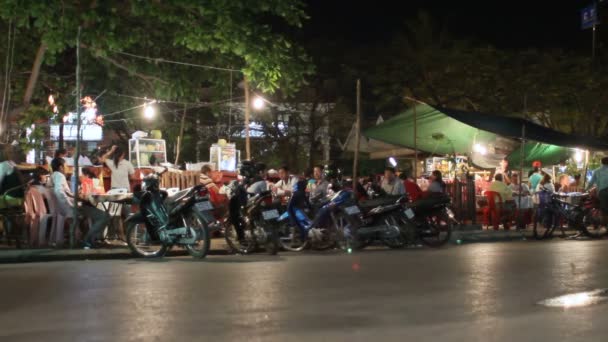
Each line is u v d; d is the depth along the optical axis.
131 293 8.30
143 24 19.66
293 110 35.38
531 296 8.05
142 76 20.28
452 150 22.86
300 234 13.67
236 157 19.27
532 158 23.02
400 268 10.48
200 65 20.36
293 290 8.50
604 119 33.22
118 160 14.70
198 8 17.34
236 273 9.97
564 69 32.47
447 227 15.14
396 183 17.00
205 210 12.16
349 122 35.88
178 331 6.39
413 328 6.50
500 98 31.73
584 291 8.38
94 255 12.59
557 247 13.77
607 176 17.38
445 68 32.44
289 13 18.34
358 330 6.42
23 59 19.81
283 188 16.47
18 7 16.00
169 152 29.62
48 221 13.85
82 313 7.20
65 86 21.73
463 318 6.91
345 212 13.87
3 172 13.68
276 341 6.03
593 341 6.00
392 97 32.44
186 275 9.77
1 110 18.03
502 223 19.69
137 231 12.67
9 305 7.63
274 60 18.16
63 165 13.83
